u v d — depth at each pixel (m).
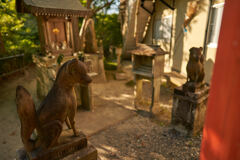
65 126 3.91
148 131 3.88
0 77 7.39
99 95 6.15
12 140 3.68
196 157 2.97
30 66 9.17
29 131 1.56
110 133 3.85
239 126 0.35
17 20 8.42
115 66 10.02
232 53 0.34
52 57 4.67
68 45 5.18
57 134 1.68
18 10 4.91
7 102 5.55
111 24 12.39
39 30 4.93
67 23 5.05
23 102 1.42
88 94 4.74
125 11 10.07
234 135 0.37
